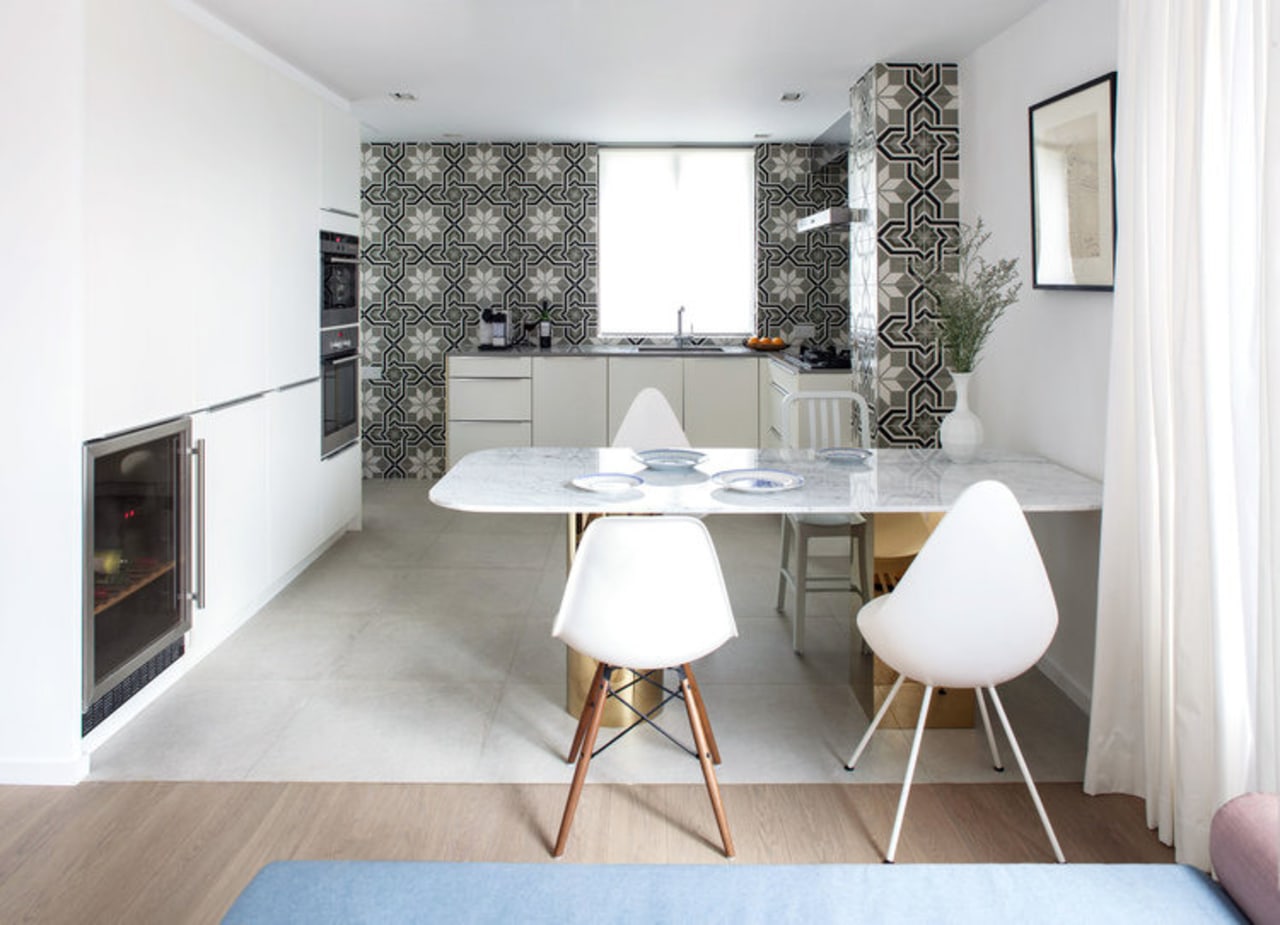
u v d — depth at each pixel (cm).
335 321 529
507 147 734
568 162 733
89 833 258
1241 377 212
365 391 762
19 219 271
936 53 455
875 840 257
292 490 468
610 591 247
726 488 306
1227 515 222
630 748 309
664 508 280
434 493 301
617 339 749
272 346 436
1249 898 151
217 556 385
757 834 260
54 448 275
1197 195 223
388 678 365
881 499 294
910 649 247
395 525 610
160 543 333
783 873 165
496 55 457
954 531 239
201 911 226
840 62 472
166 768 293
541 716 333
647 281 745
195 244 355
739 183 736
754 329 745
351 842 254
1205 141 222
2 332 272
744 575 508
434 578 496
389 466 769
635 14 396
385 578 496
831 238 732
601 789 283
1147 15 249
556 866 166
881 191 476
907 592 246
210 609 380
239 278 397
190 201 350
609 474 322
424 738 315
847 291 736
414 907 155
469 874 164
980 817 269
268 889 159
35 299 273
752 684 363
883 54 456
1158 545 254
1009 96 414
